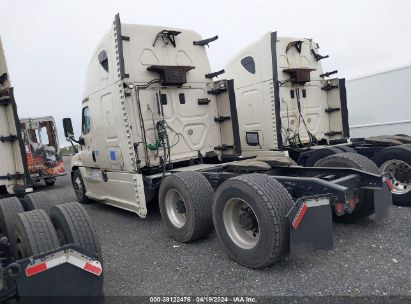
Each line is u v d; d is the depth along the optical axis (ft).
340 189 11.00
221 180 15.02
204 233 14.37
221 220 12.42
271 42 22.26
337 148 20.75
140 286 11.07
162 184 15.53
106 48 18.33
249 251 11.43
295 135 24.30
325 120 26.30
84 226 10.20
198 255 13.26
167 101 19.22
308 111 25.30
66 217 10.27
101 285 9.08
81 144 23.86
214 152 20.77
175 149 19.39
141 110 18.26
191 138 20.07
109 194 21.04
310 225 10.39
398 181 17.60
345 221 15.29
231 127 20.62
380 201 12.78
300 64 25.08
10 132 13.14
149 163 18.25
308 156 22.48
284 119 23.97
